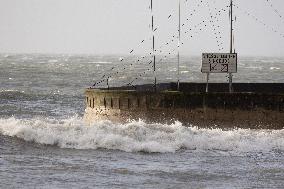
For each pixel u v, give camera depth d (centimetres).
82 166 7800
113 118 10188
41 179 7119
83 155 8475
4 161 8050
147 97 9900
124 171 7575
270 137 9244
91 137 9069
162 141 9062
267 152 8800
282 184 7138
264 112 9600
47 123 9719
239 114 9625
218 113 9675
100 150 8806
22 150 8762
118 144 8944
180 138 9088
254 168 7850
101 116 10369
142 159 8256
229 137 9169
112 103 10206
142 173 7494
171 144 8950
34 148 8900
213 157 8431
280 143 9112
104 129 9350
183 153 8656
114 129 9331
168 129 9362
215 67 10025
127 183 7019
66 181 7056
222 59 10012
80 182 7019
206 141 9019
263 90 12700
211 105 9681
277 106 9581
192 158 8350
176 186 6944
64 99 19188
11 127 9700
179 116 9769
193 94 9719
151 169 7700
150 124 9444
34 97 19700
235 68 10006
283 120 9575
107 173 7456
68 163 7975
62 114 14888
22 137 9375
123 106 10094
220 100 9656
